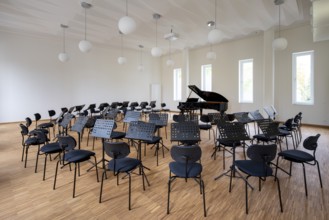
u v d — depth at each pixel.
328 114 6.40
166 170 3.25
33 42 7.84
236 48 8.45
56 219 2.02
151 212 2.13
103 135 2.82
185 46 9.46
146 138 2.75
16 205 2.27
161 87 12.09
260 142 4.28
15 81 7.55
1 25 6.41
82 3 4.66
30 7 4.95
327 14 3.94
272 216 2.05
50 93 8.34
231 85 8.70
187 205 2.26
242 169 2.22
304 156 2.53
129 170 2.25
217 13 5.30
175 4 4.65
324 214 2.07
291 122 4.18
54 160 3.70
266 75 6.83
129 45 9.40
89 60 9.32
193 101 7.34
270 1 4.77
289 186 2.66
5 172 3.17
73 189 2.48
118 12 5.19
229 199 2.37
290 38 6.98
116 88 10.30
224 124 2.88
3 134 5.84
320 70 6.45
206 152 4.15
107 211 2.16
